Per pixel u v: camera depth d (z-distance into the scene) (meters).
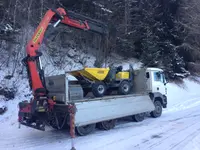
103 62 20.72
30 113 9.28
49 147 8.39
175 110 15.40
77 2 20.25
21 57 16.28
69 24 10.91
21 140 9.28
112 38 21.36
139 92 12.84
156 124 11.42
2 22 15.57
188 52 27.28
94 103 9.90
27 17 16.64
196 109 15.52
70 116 8.97
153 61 22.59
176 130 10.16
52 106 9.52
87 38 21.83
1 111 12.51
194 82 26.81
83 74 10.82
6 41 16.53
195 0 27.23
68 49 20.77
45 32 10.16
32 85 9.32
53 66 18.39
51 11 10.24
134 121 12.17
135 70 13.17
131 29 23.38
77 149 8.05
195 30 26.80
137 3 24.72
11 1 16.25
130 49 23.19
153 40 23.75
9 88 14.21
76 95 9.65
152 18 24.39
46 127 11.20
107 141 8.87
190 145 8.10
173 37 25.86
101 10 20.36
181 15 26.66
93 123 9.86
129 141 8.79
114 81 11.69
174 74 24.22
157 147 8.02
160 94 13.47
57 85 9.74
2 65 15.84
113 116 10.50
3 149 8.30
